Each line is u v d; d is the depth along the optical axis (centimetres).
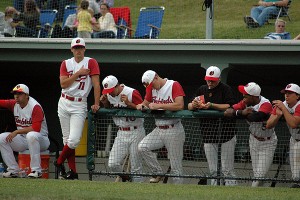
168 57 4316
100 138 3306
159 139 3219
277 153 3195
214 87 3250
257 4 4822
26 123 3459
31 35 4725
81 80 3319
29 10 4747
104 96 3306
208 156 3167
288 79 5034
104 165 3316
